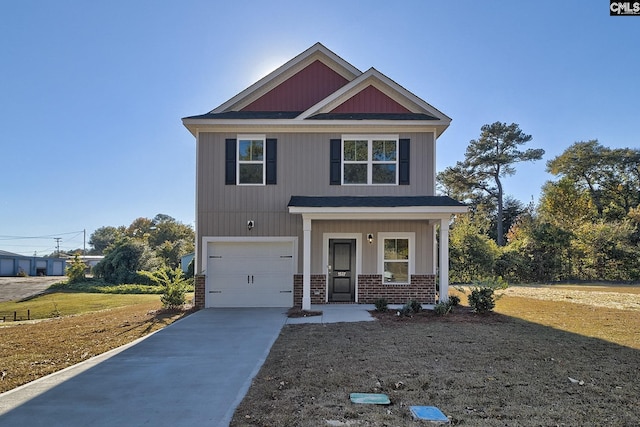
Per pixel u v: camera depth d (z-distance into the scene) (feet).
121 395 17.85
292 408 15.85
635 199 139.23
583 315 38.09
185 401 17.03
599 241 88.99
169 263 125.80
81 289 92.48
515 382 18.74
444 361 22.17
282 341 27.84
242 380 19.77
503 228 152.05
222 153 45.29
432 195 45.14
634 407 15.85
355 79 47.01
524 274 88.79
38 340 30.35
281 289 45.14
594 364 21.66
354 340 27.37
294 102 49.65
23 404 16.87
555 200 127.85
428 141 45.50
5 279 126.82
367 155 45.34
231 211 45.11
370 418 14.78
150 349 26.32
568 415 15.06
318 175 45.29
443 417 14.76
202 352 25.43
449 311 37.73
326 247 45.32
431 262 45.34
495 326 32.07
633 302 48.73
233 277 45.16
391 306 43.47
